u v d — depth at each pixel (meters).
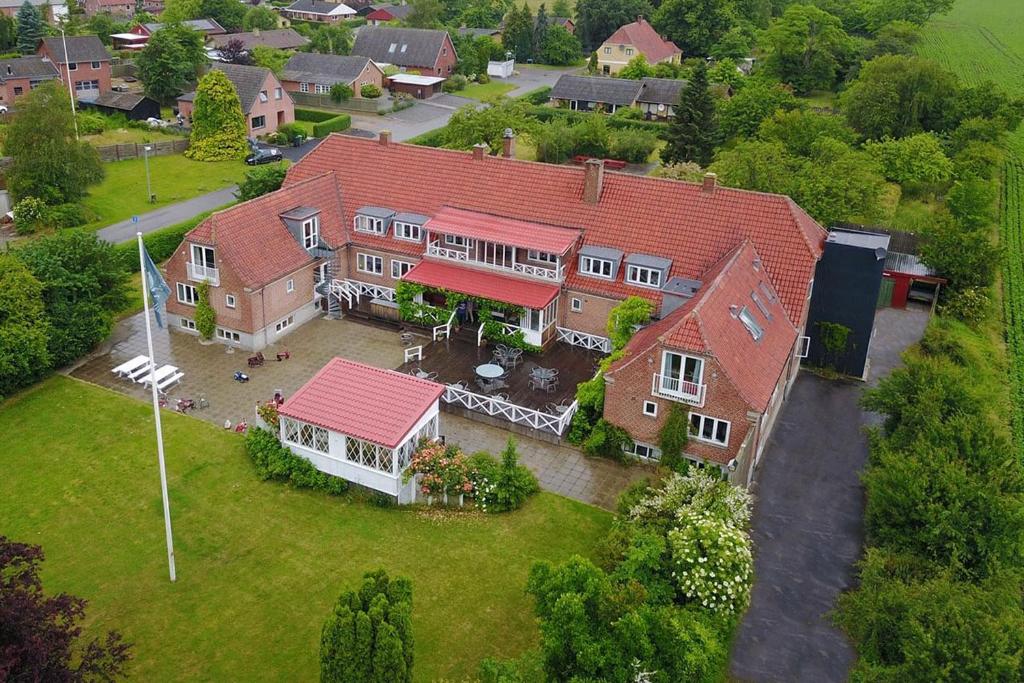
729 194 51.06
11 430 42.69
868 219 65.38
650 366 39.88
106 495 38.12
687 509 32.19
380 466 37.88
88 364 49.22
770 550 36.56
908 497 31.19
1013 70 138.25
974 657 23.48
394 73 128.75
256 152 92.69
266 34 140.38
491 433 44.25
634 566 30.28
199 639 30.75
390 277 57.00
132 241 64.62
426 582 33.78
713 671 29.17
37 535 35.56
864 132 95.50
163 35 106.44
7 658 21.58
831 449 44.03
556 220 53.56
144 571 33.88
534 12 188.25
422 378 45.59
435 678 29.39
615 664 24.61
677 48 149.00
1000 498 30.22
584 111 117.06
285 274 52.03
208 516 37.06
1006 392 51.16
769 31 129.25
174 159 92.44
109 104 103.81
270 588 33.25
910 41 136.75
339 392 40.22
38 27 128.00
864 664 26.39
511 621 31.98
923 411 37.50
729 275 44.12
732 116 97.00
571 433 43.53
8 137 71.81
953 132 93.94
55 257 49.38
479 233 52.25
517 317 52.50
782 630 32.22
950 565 29.03
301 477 39.12
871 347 55.19
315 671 29.58
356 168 59.91
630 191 52.97
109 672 25.73
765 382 40.41
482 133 78.94
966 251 60.56
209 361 50.00
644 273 50.03
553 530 37.06
